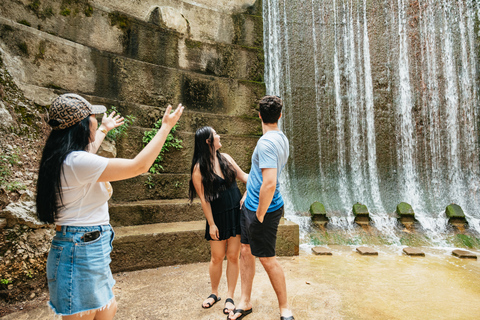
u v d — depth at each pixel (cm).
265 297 290
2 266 267
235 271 264
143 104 505
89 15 463
